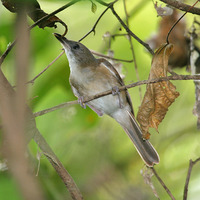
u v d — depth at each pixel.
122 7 11.02
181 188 10.93
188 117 11.65
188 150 11.28
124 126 9.46
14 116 2.27
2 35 8.99
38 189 2.28
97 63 9.41
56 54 10.90
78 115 10.17
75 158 11.21
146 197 11.42
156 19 11.10
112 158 12.06
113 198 11.64
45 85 10.56
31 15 6.77
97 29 11.56
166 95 6.60
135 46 11.41
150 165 7.67
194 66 8.47
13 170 2.34
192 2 9.13
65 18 11.37
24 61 2.26
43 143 6.08
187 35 8.75
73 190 6.24
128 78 11.73
